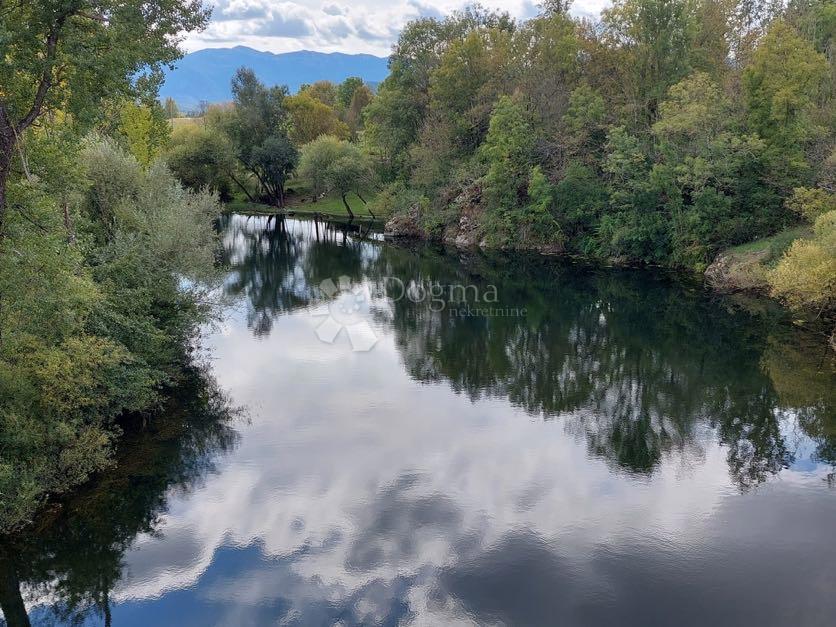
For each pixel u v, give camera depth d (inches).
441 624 483.2
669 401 913.5
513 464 732.7
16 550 569.9
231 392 940.0
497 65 2340.1
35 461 614.9
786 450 753.6
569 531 599.2
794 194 1407.5
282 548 576.7
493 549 573.6
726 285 1510.8
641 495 659.4
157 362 910.4
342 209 3161.9
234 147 2989.7
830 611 486.6
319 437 799.1
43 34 544.4
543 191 1974.7
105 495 655.8
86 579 535.8
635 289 1595.7
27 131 597.3
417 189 2576.3
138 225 903.7
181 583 531.2
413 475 706.8
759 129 1547.7
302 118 3543.3
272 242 2379.4
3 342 595.8
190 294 941.8
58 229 626.8
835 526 596.7
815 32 1797.5
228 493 665.6
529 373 1048.8
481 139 2363.4
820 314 1259.2
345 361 1100.5
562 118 2011.6
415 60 2669.8
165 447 762.8
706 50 1903.3
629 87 1948.8
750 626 473.1
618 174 1846.7
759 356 1085.1
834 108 1530.5
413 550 573.3
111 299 788.6
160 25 592.1
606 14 1952.5
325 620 487.5
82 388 695.7
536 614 490.9
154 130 2043.6
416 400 927.0
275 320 1362.0
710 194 1576.0
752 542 574.6
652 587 518.9
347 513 633.0
